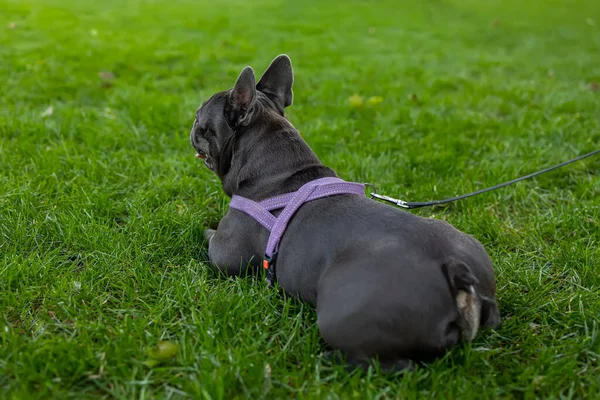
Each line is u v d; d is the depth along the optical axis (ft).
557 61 9.23
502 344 3.60
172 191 4.91
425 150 5.67
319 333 3.54
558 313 3.78
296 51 9.18
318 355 3.43
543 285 4.04
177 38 9.62
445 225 3.51
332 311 3.26
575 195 5.02
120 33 9.53
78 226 4.28
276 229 3.66
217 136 4.01
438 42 10.51
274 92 4.22
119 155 5.33
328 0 14.19
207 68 7.89
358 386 3.25
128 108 6.33
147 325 3.59
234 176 3.98
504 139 5.94
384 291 3.20
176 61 8.19
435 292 3.21
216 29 10.36
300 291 3.58
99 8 11.71
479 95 7.12
